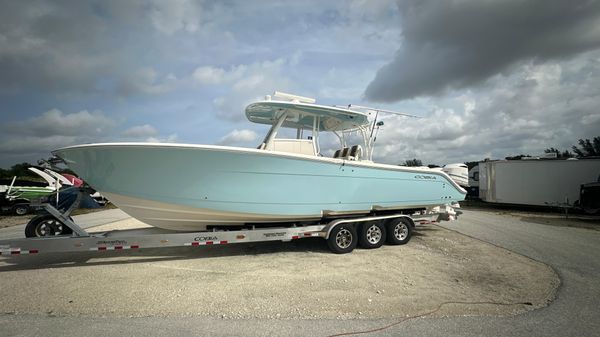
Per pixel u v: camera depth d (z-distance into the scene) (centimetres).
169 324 296
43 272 455
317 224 605
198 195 500
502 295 371
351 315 316
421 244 649
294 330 286
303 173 536
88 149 465
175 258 534
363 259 526
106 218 1226
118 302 346
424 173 652
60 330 284
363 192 590
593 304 346
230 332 281
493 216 1202
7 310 327
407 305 340
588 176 1338
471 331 285
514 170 1498
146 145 457
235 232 525
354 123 686
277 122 611
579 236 750
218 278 427
